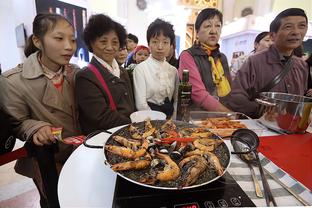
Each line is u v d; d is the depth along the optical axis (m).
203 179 0.42
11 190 1.45
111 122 0.90
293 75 1.19
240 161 0.58
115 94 0.99
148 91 1.14
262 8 2.81
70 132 0.98
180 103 0.89
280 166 0.57
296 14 1.05
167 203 0.39
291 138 0.74
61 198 0.43
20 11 2.29
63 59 0.89
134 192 0.41
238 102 1.20
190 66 1.18
